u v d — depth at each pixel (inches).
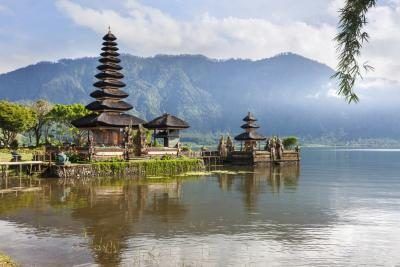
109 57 2928.2
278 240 891.4
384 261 754.2
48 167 2133.4
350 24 433.7
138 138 2618.1
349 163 4244.6
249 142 3725.4
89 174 2167.8
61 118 3919.8
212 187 1870.1
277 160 3540.8
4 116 3563.0
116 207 1290.6
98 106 2770.7
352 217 1158.3
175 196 1553.9
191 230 978.1
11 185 1831.9
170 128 3058.6
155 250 805.2
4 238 894.4
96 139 2706.7
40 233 941.2
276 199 1505.9
